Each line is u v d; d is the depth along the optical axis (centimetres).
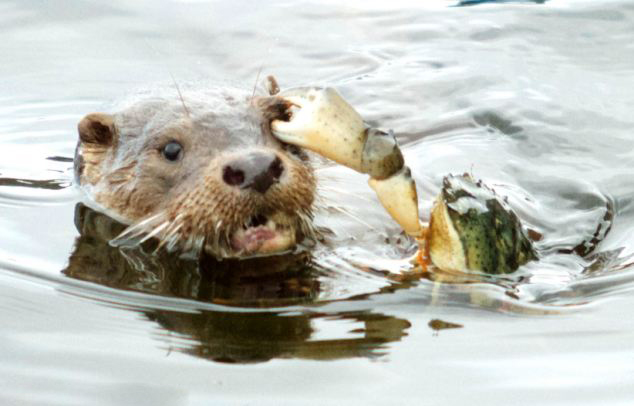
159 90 1168
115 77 1527
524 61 1598
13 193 1173
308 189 991
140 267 968
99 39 1662
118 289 912
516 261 958
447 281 924
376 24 1759
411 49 1666
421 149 1327
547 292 905
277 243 988
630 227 1099
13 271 945
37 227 1068
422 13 1797
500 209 966
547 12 1775
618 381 733
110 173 1109
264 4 1825
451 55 1633
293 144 984
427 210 1095
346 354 780
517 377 742
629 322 839
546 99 1457
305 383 732
